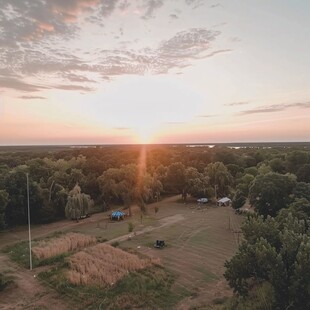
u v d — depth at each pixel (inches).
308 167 3255.4
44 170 3223.4
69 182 2989.7
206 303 1076.5
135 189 2849.4
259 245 887.7
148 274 1299.2
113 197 2979.8
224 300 1088.8
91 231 2107.5
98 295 1122.7
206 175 3501.5
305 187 2087.8
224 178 3400.6
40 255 1553.9
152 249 1656.0
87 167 3617.1
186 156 4800.7
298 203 1678.2
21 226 2322.8
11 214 2320.4
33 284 1234.0
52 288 1188.5
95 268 1328.7
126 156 4648.1
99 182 2962.6
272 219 1080.8
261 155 4817.9
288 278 818.2
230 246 1705.2
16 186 2389.3
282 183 2103.8
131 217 2539.4
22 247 1734.7
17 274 1341.0
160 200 3314.5
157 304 1071.0
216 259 1499.8
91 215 2645.2
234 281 941.2
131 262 1397.6
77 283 1196.5
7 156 5152.6
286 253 872.3
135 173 2965.1
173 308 1048.8
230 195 3275.1
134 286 1179.3
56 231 2145.7
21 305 1068.5
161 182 3415.4
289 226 1039.0
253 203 2154.3
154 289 1169.4
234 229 2059.5
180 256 1541.6
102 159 4303.6
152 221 2353.6
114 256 1496.1
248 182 3036.4
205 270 1359.5
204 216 2504.9
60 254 1557.6
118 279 1229.7
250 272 912.9
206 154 4837.6
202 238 1855.3
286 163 3811.5
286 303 803.4
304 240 864.3
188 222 2297.0
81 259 1456.7
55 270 1350.9
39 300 1101.7
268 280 893.8
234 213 2608.3
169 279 1259.8
